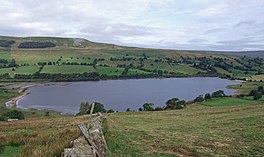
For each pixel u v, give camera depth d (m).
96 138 17.05
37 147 16.62
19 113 82.94
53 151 15.35
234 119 30.45
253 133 22.50
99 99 153.00
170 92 177.12
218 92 127.19
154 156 16.84
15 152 16.72
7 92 163.62
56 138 19.08
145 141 20.61
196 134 23.48
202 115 40.34
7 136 20.30
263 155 17.25
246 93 143.25
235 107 50.09
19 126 28.80
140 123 33.75
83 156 13.33
